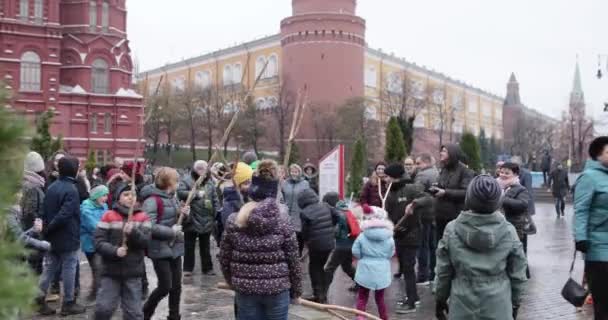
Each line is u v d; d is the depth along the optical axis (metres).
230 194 9.32
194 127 65.00
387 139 18.98
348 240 8.93
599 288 5.66
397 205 8.55
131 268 5.93
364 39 66.69
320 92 63.25
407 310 8.12
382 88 73.06
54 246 7.39
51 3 44.88
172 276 6.94
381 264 7.15
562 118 84.56
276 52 75.00
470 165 23.02
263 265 4.57
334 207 8.98
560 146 87.69
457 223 4.56
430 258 10.53
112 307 5.89
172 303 6.99
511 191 9.09
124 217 5.96
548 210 29.44
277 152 62.66
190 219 10.88
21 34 43.72
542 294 9.43
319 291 8.67
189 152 68.19
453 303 4.57
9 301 1.30
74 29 47.47
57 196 7.36
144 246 5.95
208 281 10.38
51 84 44.78
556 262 12.84
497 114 121.19
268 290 4.53
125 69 49.22
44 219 7.39
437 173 10.35
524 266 4.55
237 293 4.69
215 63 86.94
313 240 8.55
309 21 63.75
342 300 9.11
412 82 73.69
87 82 47.00
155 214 6.65
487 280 4.45
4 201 1.33
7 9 43.34
